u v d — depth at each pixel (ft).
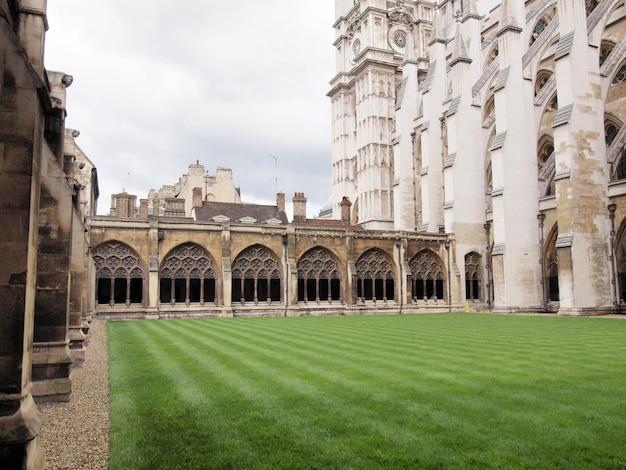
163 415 25.89
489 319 95.66
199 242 112.68
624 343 52.03
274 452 20.35
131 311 104.63
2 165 17.98
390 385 31.71
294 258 120.16
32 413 17.83
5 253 17.60
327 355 44.88
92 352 51.08
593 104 112.16
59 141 37.58
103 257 105.81
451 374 35.09
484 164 145.69
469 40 167.43
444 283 135.95
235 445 21.24
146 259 107.86
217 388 31.68
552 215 122.83
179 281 113.09
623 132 112.88
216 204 164.14
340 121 250.16
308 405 27.22
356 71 231.30
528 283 122.72
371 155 218.18
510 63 129.29
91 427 24.85
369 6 225.56
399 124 191.72
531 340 55.47
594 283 106.11
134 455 20.31
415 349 48.49
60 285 33.19
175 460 19.70
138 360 43.91
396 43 233.14
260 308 115.65
